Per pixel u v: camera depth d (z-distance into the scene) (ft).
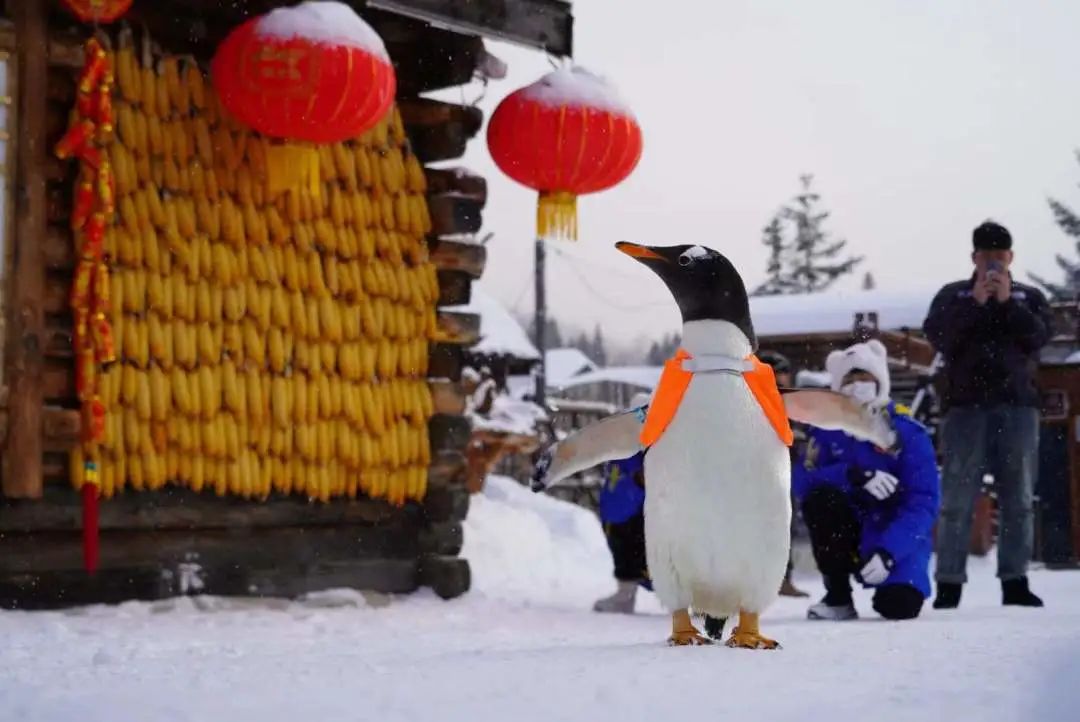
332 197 27.30
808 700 10.78
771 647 15.89
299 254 26.86
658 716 10.18
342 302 27.43
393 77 24.81
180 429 25.22
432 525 28.78
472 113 29.68
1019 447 29.01
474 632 22.25
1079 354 57.11
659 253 16.58
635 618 26.55
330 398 27.09
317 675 13.05
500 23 28.30
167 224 25.21
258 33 23.86
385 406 27.89
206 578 25.81
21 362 23.40
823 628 20.63
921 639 16.40
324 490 27.04
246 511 26.32
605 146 28.19
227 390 25.75
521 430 58.80
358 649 18.11
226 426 25.80
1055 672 12.14
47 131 24.13
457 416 29.04
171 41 26.18
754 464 16.05
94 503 23.52
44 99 23.89
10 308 23.40
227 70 24.23
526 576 36.04
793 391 18.17
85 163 23.76
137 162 25.09
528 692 11.41
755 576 16.24
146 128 25.18
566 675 12.49
